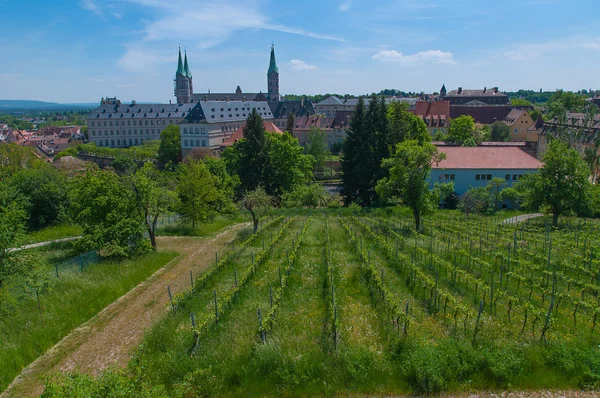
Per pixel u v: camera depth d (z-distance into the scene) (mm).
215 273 24328
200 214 39969
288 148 63750
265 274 23969
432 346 14008
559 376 13094
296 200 56750
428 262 24875
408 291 20672
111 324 19000
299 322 17156
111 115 155875
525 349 14047
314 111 157000
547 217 43219
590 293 20328
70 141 165125
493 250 27781
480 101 149250
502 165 50969
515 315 17484
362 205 57375
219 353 14617
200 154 92625
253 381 13344
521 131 103062
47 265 25344
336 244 31016
